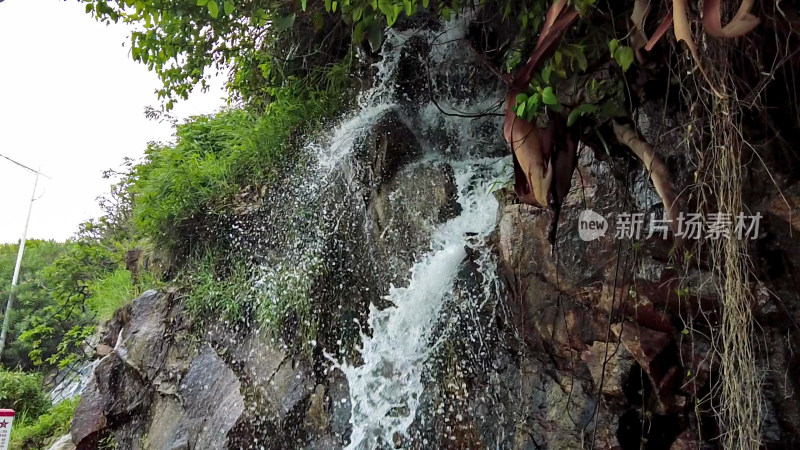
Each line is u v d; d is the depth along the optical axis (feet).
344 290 14.07
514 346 10.64
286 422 13.33
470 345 11.39
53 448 18.99
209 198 17.54
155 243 18.70
